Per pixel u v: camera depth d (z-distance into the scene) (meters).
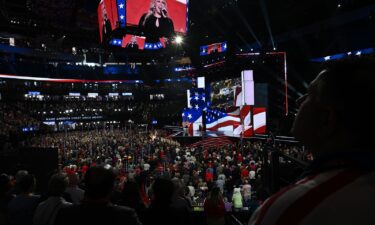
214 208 5.42
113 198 5.23
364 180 0.77
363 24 35.59
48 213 3.62
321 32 42.03
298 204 0.80
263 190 2.97
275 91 45.69
